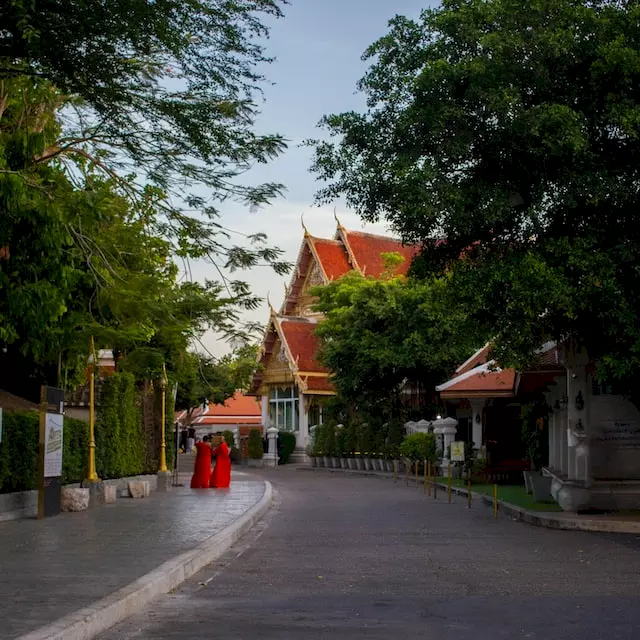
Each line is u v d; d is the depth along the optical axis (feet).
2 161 57.82
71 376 88.38
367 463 172.35
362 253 231.50
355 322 164.25
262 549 49.01
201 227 51.90
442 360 156.66
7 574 34.63
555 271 56.34
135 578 33.60
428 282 64.54
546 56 55.72
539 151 54.44
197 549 43.24
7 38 42.39
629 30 56.24
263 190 50.19
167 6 42.39
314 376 219.61
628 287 57.11
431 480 116.26
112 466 87.86
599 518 60.80
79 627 24.94
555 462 89.76
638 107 54.80
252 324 65.16
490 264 57.72
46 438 62.59
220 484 104.32
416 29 58.59
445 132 56.03
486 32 56.75
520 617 28.86
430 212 54.95
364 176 57.82
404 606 31.01
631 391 64.23
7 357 87.45
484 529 59.82
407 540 53.06
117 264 71.10
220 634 26.43
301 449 217.97
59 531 52.54
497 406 132.26
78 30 42.11
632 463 72.18
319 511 76.79
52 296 64.95
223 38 44.32
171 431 117.39
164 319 73.15
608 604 31.22
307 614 29.60
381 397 173.88
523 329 58.65
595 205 55.57
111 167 53.36
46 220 61.82
